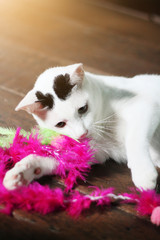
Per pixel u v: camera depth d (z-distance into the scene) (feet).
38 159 2.32
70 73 2.33
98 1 5.58
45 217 2.18
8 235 2.11
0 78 3.37
